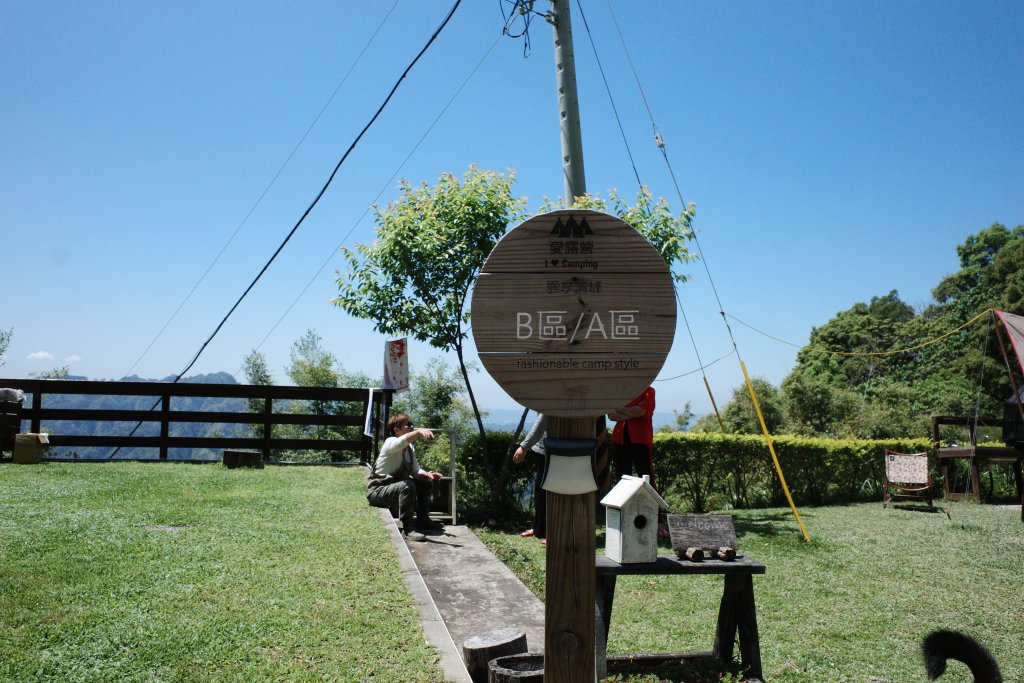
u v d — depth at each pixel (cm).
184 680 325
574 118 836
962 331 3052
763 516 1105
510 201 1034
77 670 328
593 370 241
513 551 765
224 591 450
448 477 971
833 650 500
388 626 408
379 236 1046
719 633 427
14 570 467
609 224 244
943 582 687
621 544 387
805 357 4075
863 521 1053
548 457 248
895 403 2589
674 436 1212
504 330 241
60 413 1134
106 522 627
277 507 745
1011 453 1331
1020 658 493
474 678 386
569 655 245
